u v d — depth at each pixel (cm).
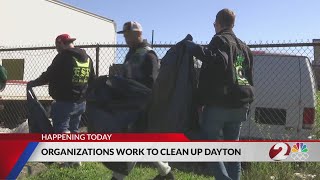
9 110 1078
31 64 1144
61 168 543
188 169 601
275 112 632
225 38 391
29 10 1163
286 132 623
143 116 423
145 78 423
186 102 401
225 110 393
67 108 543
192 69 406
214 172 412
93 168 550
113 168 434
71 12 1323
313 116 617
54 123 546
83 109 563
